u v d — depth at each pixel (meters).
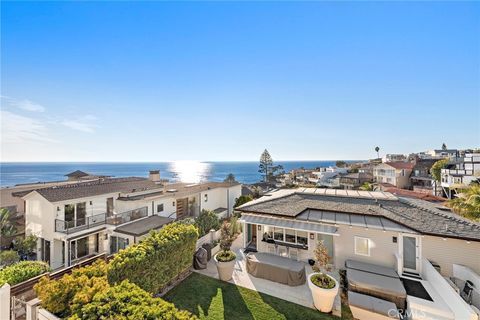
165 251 12.89
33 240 21.38
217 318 10.76
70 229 20.72
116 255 11.20
